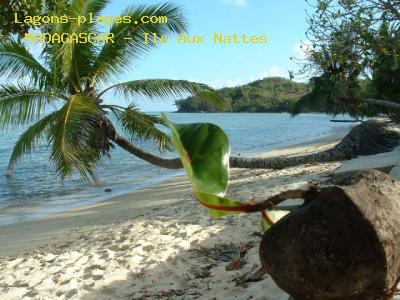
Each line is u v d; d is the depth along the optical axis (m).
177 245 6.98
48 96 11.16
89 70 11.18
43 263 7.52
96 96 11.48
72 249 8.45
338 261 1.52
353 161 12.19
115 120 10.95
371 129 13.80
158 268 6.07
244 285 4.91
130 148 9.88
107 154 10.06
